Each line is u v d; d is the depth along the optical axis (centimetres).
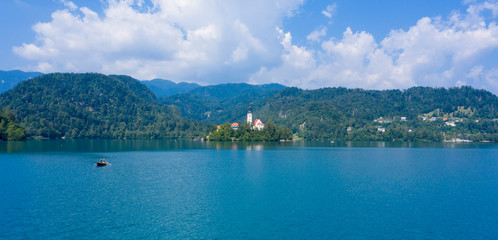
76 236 4109
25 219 4753
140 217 4903
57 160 12256
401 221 4806
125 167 10425
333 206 5606
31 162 11525
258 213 5169
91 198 6016
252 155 15562
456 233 4338
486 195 6538
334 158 14262
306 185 7462
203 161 12494
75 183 7462
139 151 17662
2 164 10925
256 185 7406
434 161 13438
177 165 11075
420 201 5994
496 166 11575
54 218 4812
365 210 5378
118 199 5962
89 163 11350
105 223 4616
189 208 5416
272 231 4359
